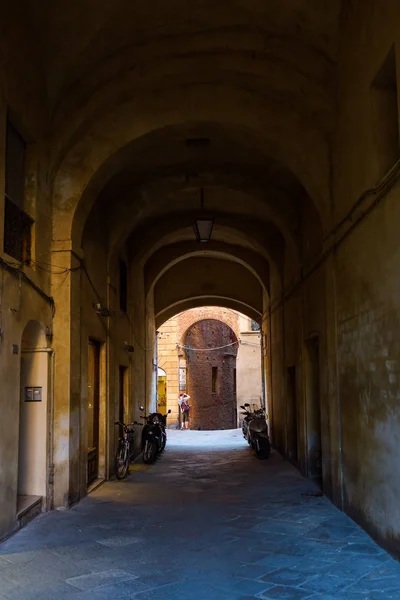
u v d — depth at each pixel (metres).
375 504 5.75
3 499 5.80
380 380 5.54
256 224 13.47
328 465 8.09
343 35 6.73
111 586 4.51
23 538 5.93
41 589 4.45
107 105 8.09
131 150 8.39
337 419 7.39
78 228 8.21
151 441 12.67
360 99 6.21
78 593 4.36
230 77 7.96
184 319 31.94
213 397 37.59
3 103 6.07
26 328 7.09
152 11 7.00
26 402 7.39
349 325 6.75
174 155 9.88
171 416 31.23
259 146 8.55
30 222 7.20
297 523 6.61
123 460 10.14
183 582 4.60
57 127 7.93
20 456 7.29
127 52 7.65
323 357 8.34
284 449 13.10
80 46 7.22
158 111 8.18
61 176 8.02
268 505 7.70
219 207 12.95
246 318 29.22
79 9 6.84
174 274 17.84
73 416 7.73
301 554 5.37
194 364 35.59
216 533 6.18
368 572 4.83
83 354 8.46
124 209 10.75
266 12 7.02
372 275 5.79
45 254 7.62
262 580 4.65
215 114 8.15
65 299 7.76
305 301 10.03
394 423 5.15
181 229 13.56
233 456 14.02
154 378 17.89
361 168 6.25
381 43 5.40
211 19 7.23
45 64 7.38
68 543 5.76
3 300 5.82
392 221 5.14
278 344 13.94
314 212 9.29
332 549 5.52
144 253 13.35
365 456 6.11
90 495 8.41
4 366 5.81
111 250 10.58
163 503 7.87
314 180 7.89
